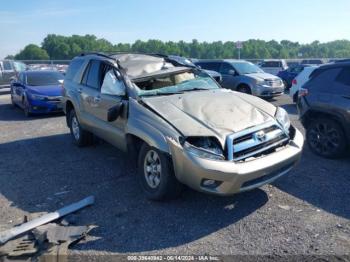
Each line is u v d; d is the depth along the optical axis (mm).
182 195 4883
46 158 6938
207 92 5531
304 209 4410
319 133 6469
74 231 3918
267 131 4469
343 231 3865
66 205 4758
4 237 3793
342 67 6227
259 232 3912
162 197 4602
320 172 5648
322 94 6336
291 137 4844
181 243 3754
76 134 7680
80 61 7465
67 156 6992
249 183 4156
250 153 4219
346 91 6000
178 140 4188
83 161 6617
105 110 5938
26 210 4652
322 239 3721
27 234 3916
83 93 6809
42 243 3711
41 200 4945
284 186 5117
